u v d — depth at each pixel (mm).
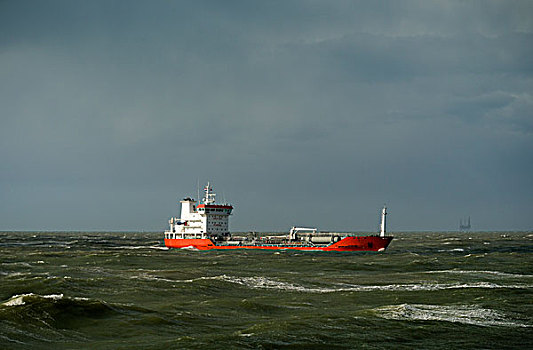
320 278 72188
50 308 40719
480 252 147750
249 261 101875
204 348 33375
